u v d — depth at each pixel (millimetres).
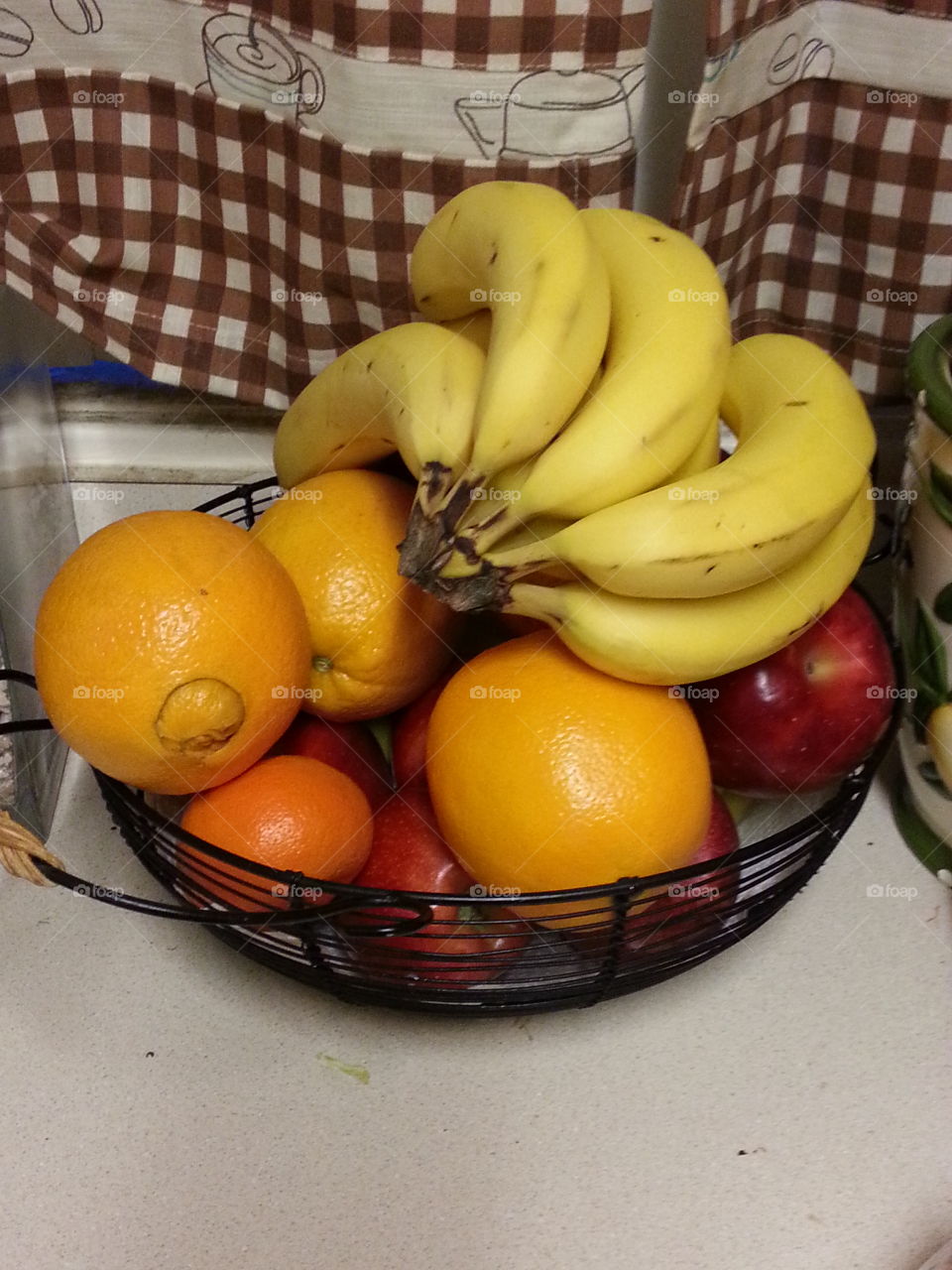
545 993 437
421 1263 400
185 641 384
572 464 381
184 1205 417
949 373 488
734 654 406
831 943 529
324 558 453
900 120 540
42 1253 401
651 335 403
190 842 398
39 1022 481
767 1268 401
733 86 519
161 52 522
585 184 555
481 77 515
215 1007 491
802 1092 463
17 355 572
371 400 449
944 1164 437
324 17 502
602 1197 423
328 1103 454
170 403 666
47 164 549
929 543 495
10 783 520
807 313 612
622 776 392
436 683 508
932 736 522
